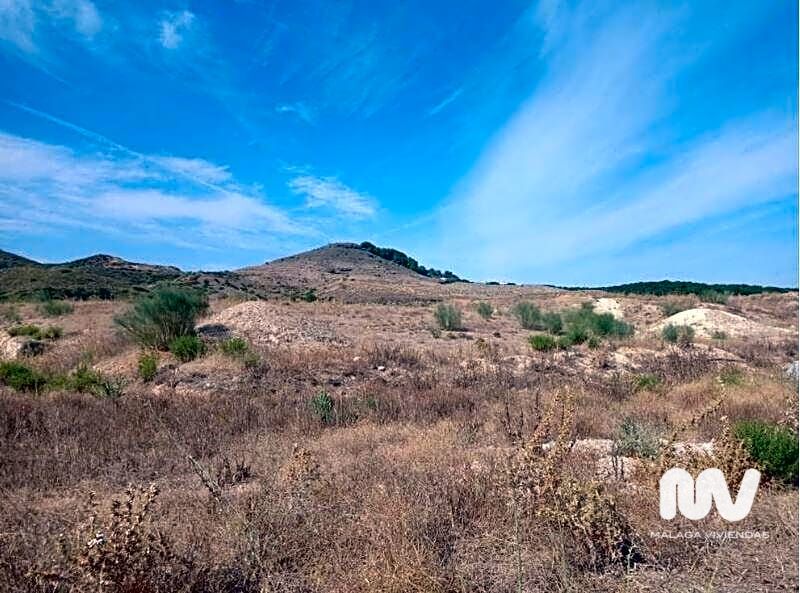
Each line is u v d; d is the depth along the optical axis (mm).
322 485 5094
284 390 11359
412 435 7715
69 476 5969
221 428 8023
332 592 3461
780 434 5477
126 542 3182
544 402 9656
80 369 12461
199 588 3432
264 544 3838
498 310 38875
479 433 7766
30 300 38875
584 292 56656
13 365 12914
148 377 12430
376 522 4129
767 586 3406
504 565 3727
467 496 4656
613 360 16219
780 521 4242
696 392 10852
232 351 13766
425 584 3338
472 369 13977
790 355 19312
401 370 13805
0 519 4523
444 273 127688
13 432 7617
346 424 8750
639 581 3488
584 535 3811
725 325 27625
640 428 6555
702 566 3684
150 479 5957
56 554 3420
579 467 5102
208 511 4547
